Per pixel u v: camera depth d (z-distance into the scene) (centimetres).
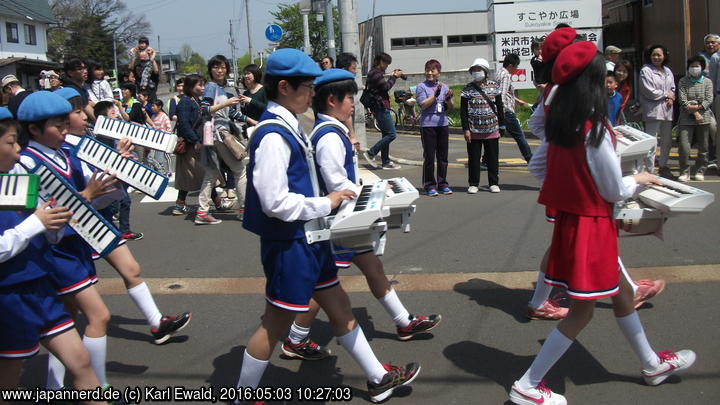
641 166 385
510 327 435
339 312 331
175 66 8019
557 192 318
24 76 3669
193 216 815
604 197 306
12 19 4350
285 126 297
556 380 362
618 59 832
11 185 260
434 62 853
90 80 972
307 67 300
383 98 1059
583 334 417
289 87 301
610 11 1978
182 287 534
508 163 1137
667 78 907
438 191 886
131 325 459
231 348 416
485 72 847
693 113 862
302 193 305
